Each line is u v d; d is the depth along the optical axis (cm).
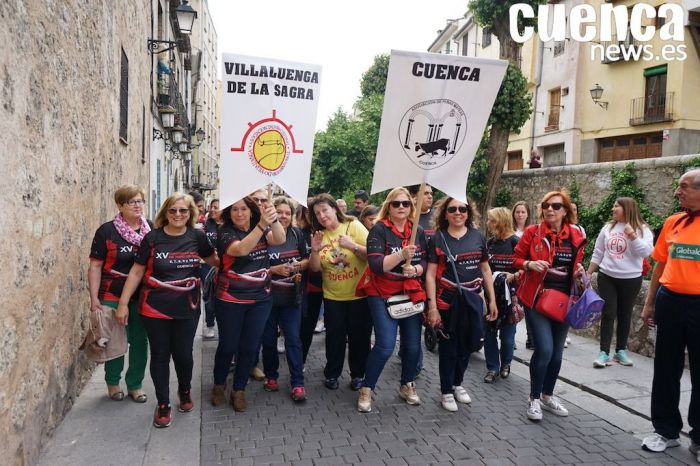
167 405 436
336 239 514
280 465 375
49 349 397
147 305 424
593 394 542
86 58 505
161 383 432
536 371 463
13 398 321
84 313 508
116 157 670
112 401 484
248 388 545
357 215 841
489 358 582
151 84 1116
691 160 973
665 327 408
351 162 2467
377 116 2366
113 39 643
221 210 446
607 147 2238
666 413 412
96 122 551
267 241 472
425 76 418
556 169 1309
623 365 629
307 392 533
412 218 485
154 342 428
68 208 445
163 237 425
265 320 471
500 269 597
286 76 419
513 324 586
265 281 467
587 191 1210
